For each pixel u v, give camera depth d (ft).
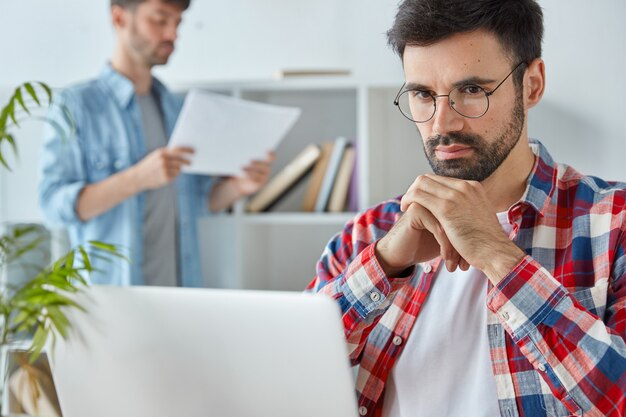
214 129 8.24
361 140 9.08
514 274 3.60
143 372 3.45
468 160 3.83
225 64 10.25
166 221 9.05
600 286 3.75
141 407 3.49
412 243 3.90
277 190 9.46
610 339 3.47
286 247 10.18
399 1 4.09
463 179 3.89
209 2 10.26
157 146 9.17
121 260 8.74
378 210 4.51
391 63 9.76
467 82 3.72
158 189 8.97
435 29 3.71
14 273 8.39
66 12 10.56
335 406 3.19
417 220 3.85
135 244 8.75
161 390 3.43
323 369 3.17
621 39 9.09
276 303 3.18
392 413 4.10
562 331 3.52
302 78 9.17
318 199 9.39
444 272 4.17
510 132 3.85
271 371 3.23
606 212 3.90
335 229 10.02
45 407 4.02
